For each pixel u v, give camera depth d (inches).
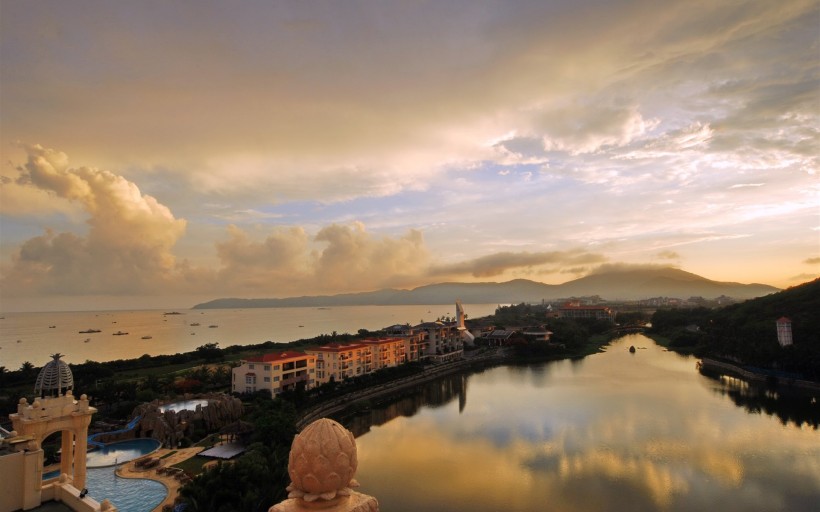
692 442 2984.7
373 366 5108.3
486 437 3193.9
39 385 1353.3
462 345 7337.6
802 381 4480.8
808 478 2426.2
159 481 2016.5
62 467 1370.6
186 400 3353.8
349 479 379.9
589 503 2201.0
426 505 2191.2
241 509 1524.4
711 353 6127.0
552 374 5536.4
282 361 3870.6
